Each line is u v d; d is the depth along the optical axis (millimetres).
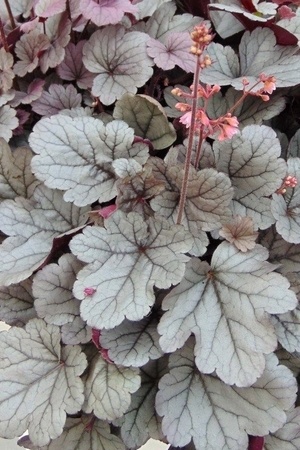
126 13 624
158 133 586
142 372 553
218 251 539
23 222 572
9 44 651
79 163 560
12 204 575
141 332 531
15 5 705
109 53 603
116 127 565
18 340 542
